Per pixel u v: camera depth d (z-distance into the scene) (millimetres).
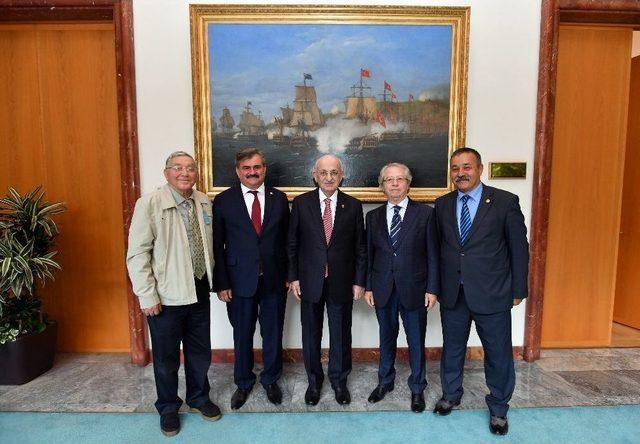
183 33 2523
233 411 2150
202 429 2000
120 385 2422
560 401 2234
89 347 2902
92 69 2703
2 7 2480
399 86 2572
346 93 2572
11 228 2367
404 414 2121
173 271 1901
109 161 2760
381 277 2104
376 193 2609
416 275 2061
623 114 2801
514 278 1906
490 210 1914
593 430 1981
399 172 2031
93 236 2816
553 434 1951
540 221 2637
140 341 2660
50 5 2484
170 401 2004
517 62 2592
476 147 2635
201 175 2566
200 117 2533
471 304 1933
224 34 2510
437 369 2613
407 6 2500
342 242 2111
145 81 2541
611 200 2855
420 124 2594
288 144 2590
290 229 2166
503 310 1923
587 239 2873
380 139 2598
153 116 2561
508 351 1964
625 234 3285
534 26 2572
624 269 3316
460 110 2561
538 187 2621
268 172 2602
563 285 2896
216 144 2570
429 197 2615
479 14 2559
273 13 2502
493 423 1971
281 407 2184
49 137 2748
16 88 2723
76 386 2410
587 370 2600
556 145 2781
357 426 2021
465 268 1939
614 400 2246
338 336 2170
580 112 2773
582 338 2949
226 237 2137
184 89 2555
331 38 2539
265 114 2570
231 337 2705
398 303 2150
